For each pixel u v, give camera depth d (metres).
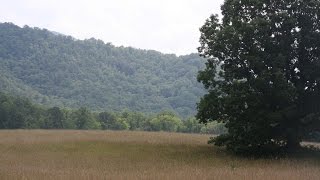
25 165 26.56
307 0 33.41
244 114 33.78
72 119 119.00
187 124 121.69
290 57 34.12
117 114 138.62
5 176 19.47
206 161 30.81
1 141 44.59
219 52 34.75
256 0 34.25
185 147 40.22
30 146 40.44
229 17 36.16
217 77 35.62
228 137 35.81
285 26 33.81
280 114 32.84
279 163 29.17
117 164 27.66
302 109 34.97
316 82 33.34
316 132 39.50
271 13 33.91
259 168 25.28
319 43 33.50
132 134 59.22
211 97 35.12
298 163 28.70
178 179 18.94
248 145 34.34
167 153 35.97
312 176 20.38
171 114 134.12
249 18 35.72
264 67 32.84
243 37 33.41
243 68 33.94
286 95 32.19
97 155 34.47
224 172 21.48
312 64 33.38
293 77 35.31
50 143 43.00
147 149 38.75
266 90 32.53
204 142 46.22
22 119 108.69
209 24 36.06
